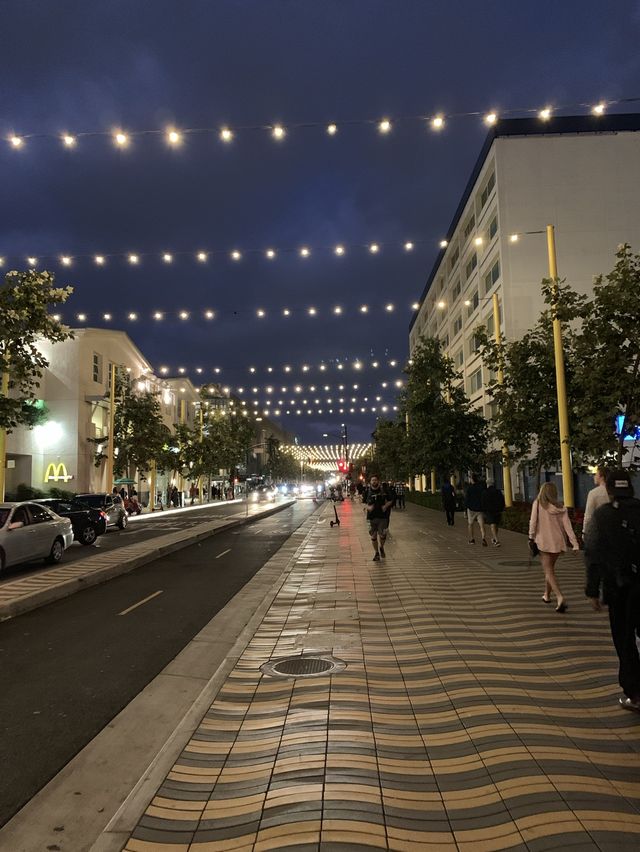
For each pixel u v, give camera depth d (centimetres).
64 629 874
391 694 548
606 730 456
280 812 359
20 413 1747
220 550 1847
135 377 5144
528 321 3725
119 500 2773
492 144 3888
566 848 316
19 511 1505
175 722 530
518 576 1142
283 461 11788
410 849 320
